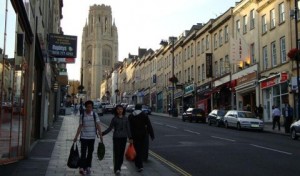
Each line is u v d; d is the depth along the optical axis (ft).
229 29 148.77
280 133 86.38
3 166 31.60
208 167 39.06
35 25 45.93
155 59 266.36
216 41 162.20
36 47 50.34
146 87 290.76
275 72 115.14
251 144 61.05
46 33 73.26
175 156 47.21
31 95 43.78
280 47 113.50
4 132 31.76
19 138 39.29
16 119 37.22
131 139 34.96
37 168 35.63
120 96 391.86
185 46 203.92
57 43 74.33
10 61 32.63
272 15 120.16
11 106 34.30
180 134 79.30
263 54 124.77
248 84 130.11
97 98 503.20
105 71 508.94
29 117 43.16
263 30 125.39
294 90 91.71
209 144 60.80
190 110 138.21
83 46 523.29
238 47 132.26
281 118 109.40
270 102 117.70
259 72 125.39
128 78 360.07
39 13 53.36
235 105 142.82
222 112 114.52
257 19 128.57
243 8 139.13
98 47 508.94
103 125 105.81
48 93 87.56
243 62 136.77
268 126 108.17
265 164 40.91
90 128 33.96
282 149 54.44
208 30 170.60
